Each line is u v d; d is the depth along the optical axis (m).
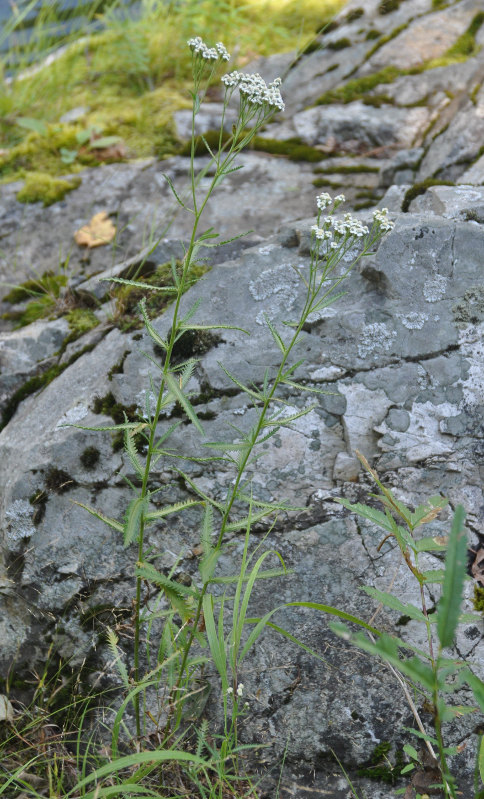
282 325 2.09
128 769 1.91
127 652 2.05
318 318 2.06
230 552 2.03
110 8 4.54
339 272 2.11
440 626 1.29
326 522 2.01
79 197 3.30
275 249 2.20
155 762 1.71
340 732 1.95
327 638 1.98
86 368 2.29
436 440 2.00
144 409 2.08
